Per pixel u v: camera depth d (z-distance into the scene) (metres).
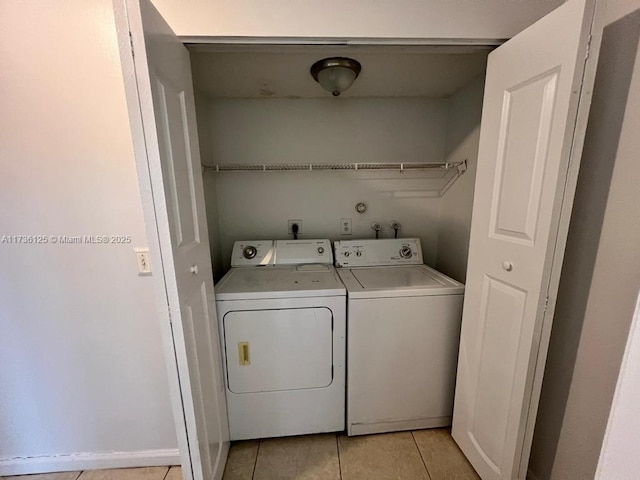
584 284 0.99
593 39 0.78
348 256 1.95
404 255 1.98
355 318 1.45
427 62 1.45
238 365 1.46
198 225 1.14
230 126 1.99
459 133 1.88
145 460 1.46
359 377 1.52
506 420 1.14
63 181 1.15
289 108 2.00
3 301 1.24
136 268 1.25
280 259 1.94
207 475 1.13
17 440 1.39
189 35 1.02
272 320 1.44
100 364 1.34
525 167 0.99
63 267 1.23
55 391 1.35
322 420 1.57
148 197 0.81
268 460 1.47
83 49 1.06
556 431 1.13
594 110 0.94
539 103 0.92
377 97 2.02
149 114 0.76
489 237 1.19
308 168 1.89
